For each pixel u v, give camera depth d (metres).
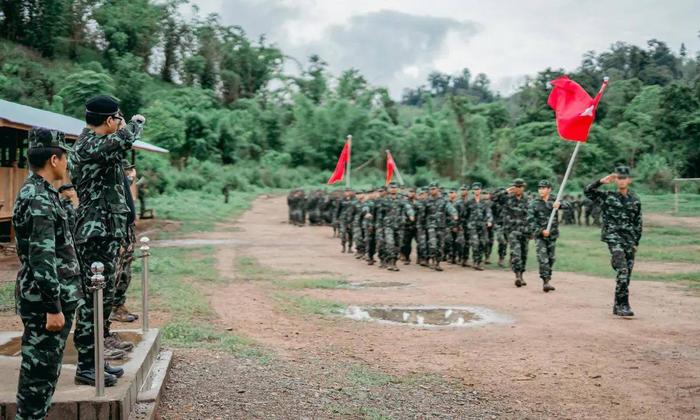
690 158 54.44
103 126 5.05
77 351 5.32
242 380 6.17
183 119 59.72
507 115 75.00
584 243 23.77
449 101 66.25
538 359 7.63
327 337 8.63
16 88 48.41
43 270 3.84
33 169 4.06
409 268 16.95
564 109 12.74
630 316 10.24
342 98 74.31
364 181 62.72
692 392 6.40
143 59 76.00
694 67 109.06
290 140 69.50
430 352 7.93
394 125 76.50
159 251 18.91
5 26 67.50
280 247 21.95
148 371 5.66
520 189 13.68
